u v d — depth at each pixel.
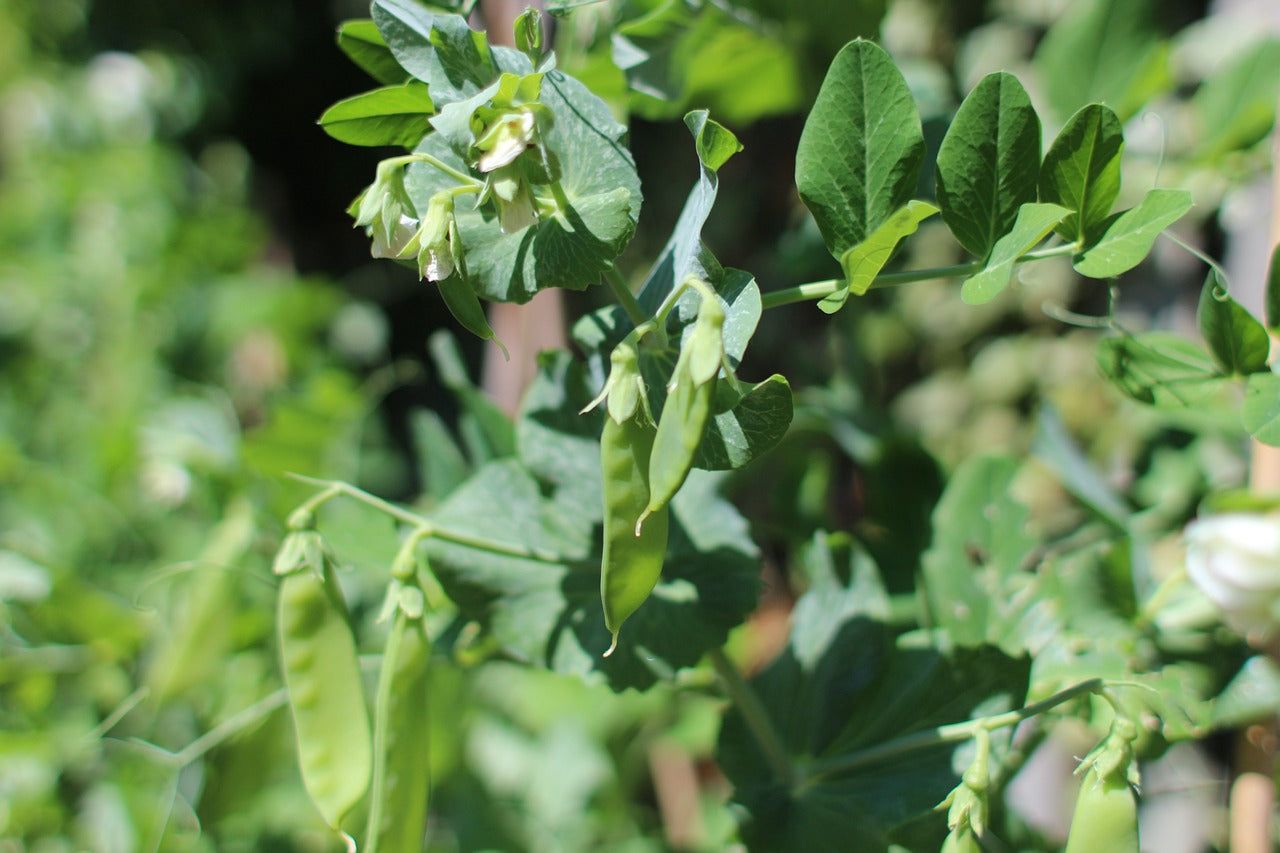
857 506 0.83
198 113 2.49
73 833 0.68
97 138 2.06
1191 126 0.68
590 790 0.98
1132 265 0.52
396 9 0.52
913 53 0.94
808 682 0.59
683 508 0.58
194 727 0.70
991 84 0.51
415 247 0.50
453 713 0.83
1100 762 0.52
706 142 0.49
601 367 0.53
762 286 1.24
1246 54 0.65
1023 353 0.97
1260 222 0.67
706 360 0.47
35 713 0.69
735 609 0.57
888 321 1.01
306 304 1.51
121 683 0.70
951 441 1.00
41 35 2.29
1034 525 0.68
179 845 0.67
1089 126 0.51
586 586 0.57
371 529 0.62
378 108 0.53
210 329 1.46
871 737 0.58
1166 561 0.70
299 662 0.55
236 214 1.88
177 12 2.49
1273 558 0.55
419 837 0.54
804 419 0.70
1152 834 0.71
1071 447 0.67
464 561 0.57
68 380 1.58
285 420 0.73
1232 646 0.60
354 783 0.55
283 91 2.72
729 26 0.62
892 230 0.50
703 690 0.61
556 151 0.51
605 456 0.50
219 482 0.76
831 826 0.56
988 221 0.52
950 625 0.60
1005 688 0.57
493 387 0.85
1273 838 0.59
